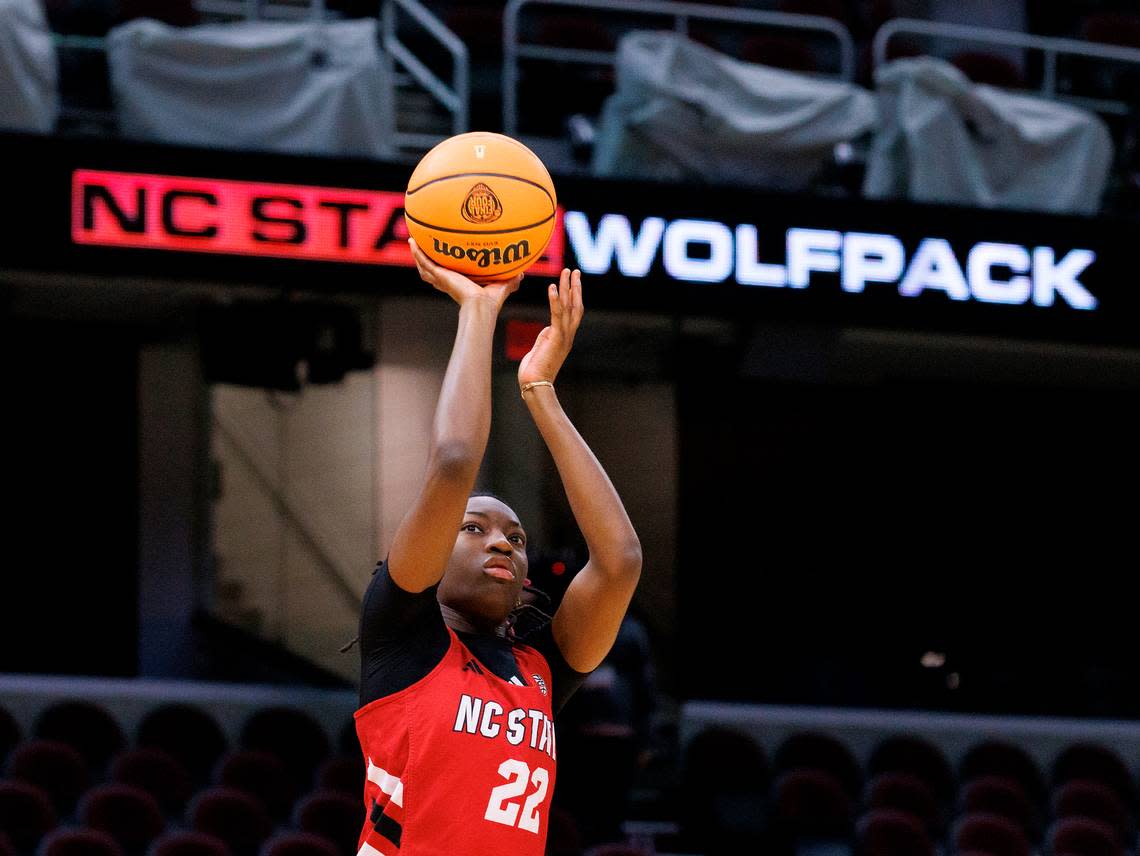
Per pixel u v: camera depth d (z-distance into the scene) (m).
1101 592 16.39
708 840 12.19
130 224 11.76
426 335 14.80
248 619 14.71
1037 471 16.44
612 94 14.66
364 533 14.52
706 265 12.72
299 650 14.59
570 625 3.46
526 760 3.17
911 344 14.88
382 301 14.57
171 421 14.69
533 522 15.02
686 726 13.71
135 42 12.04
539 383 3.46
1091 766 13.49
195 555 14.58
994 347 14.96
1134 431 16.62
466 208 3.40
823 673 15.83
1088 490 16.48
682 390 15.84
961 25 16.08
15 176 11.62
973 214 13.15
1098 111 15.34
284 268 11.98
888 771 13.09
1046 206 13.51
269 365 12.98
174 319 14.51
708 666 15.62
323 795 11.04
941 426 16.31
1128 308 13.34
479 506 3.43
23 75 11.66
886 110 13.54
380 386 14.62
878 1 15.88
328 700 13.17
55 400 14.48
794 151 13.05
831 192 14.09
